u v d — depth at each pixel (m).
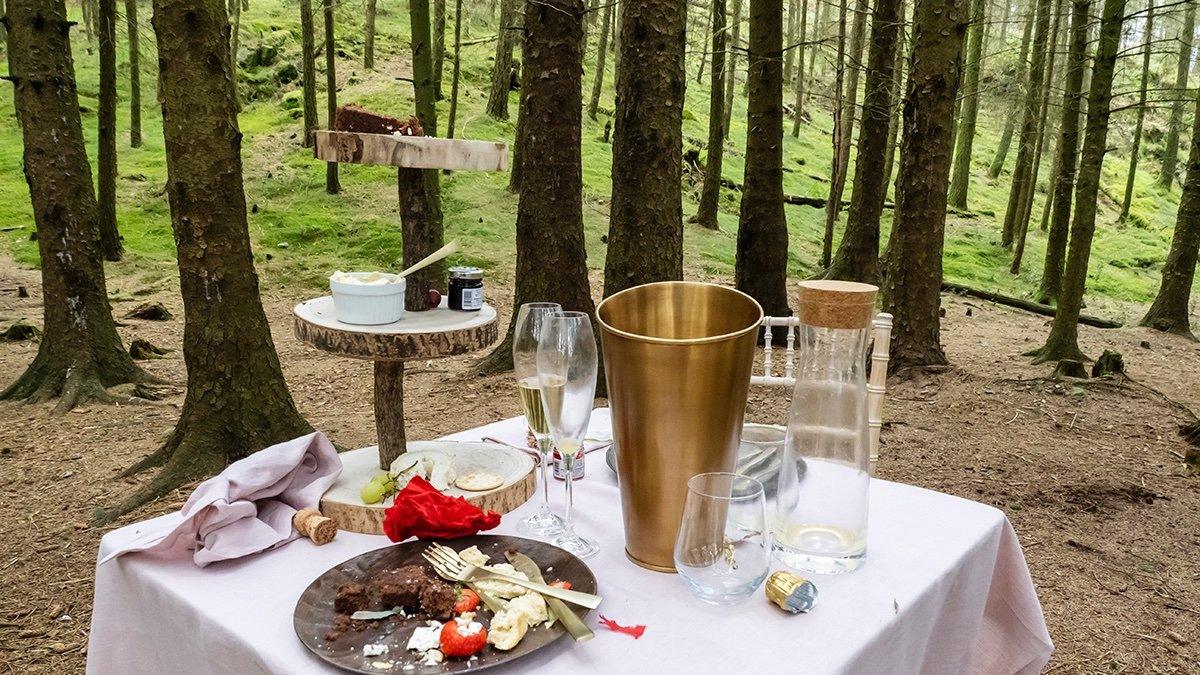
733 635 0.91
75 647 2.26
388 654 0.85
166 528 1.16
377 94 14.00
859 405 1.04
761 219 5.96
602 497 1.32
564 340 1.04
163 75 3.02
